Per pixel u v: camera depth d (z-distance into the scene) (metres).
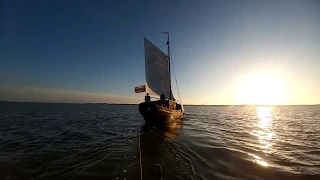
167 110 22.42
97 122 31.20
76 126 25.56
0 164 9.76
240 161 10.09
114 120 35.22
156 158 10.60
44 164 9.77
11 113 49.12
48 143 14.66
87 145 13.89
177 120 32.28
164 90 29.23
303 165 9.60
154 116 20.56
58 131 20.94
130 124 28.17
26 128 23.16
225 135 18.58
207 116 50.72
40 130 21.67
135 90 22.50
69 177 8.12
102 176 8.16
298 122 35.00
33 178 8.09
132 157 10.80
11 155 11.37
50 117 40.03
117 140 15.64
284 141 15.86
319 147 13.66
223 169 8.95
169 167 9.16
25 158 10.77
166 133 18.88
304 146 13.97
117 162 9.95
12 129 22.25
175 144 13.94
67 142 14.98
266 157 10.91
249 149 12.74
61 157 10.93
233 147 13.23
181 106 37.44
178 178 7.91
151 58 27.11
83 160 10.35
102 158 10.66
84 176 8.19
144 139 15.80
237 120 38.75
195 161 10.05
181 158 10.58
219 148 12.82
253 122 34.25
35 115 44.66
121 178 7.93
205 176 8.12
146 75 25.92
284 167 9.27
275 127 26.56
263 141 15.77
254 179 7.87
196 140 15.53
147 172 8.55
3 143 14.67
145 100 22.58
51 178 8.05
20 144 14.29
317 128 25.58
